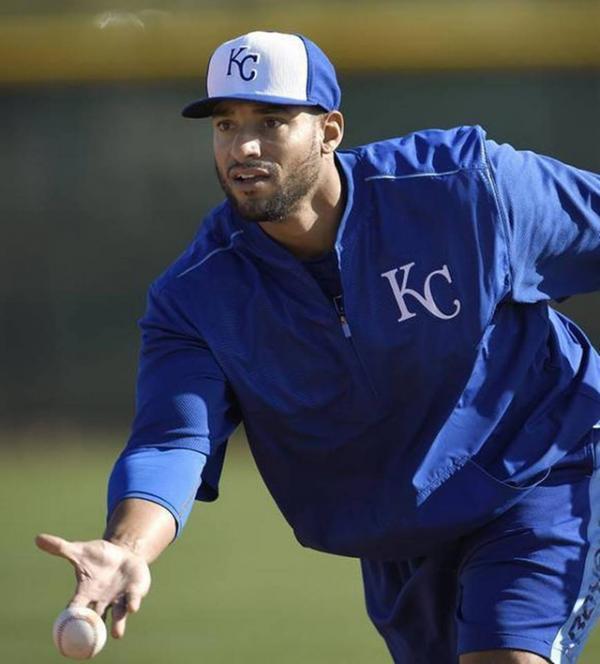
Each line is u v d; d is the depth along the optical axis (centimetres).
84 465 3634
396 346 1234
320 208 1219
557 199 1258
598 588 1293
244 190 1180
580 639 1269
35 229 4078
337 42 3959
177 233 4066
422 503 1268
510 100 3950
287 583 2422
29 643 2020
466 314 1233
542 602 1243
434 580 1346
